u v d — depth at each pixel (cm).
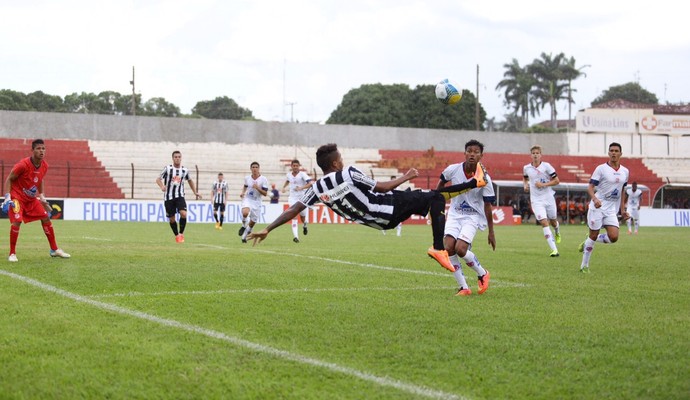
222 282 1002
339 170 775
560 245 2094
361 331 681
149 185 4506
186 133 5278
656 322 749
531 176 1770
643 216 4272
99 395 480
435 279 1098
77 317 717
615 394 493
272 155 5012
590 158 5556
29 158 1212
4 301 797
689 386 512
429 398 477
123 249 1508
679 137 6312
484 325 720
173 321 710
